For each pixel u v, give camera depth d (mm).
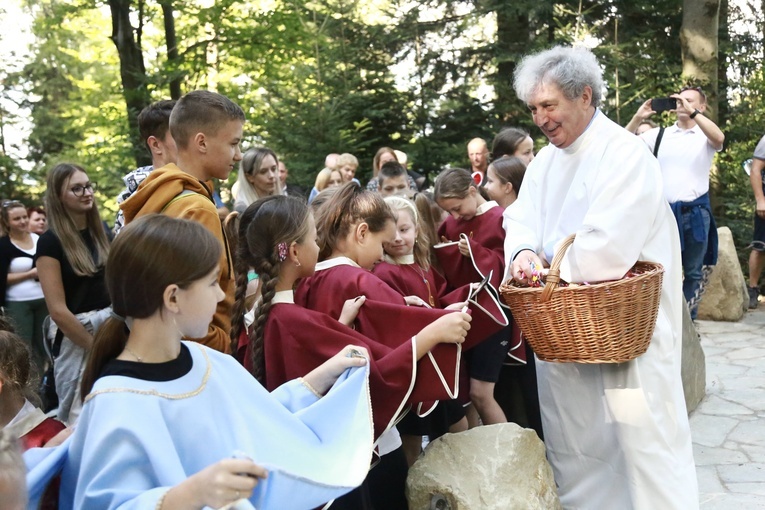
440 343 2609
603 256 3033
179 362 1939
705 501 3795
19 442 1581
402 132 12250
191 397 1909
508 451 2844
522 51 11695
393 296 2875
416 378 2588
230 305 2826
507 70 12062
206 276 1910
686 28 10375
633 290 2773
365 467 2188
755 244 8219
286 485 1809
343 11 11633
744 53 12203
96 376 1966
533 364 4004
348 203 3025
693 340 5180
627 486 3260
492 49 11938
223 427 1972
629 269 3119
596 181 3191
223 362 2090
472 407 4000
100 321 3791
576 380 3373
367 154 11828
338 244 3033
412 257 3441
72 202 3855
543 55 3291
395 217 3199
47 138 20000
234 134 2971
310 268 2734
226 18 11977
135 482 1746
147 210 2732
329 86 10945
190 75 12289
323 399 2277
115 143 13789
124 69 11945
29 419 2361
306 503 1898
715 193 10484
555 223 3402
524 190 3592
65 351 3832
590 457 3396
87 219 3949
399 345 2705
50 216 3850
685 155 6527
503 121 12023
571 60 3223
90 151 15172
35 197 17094
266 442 2059
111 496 1703
